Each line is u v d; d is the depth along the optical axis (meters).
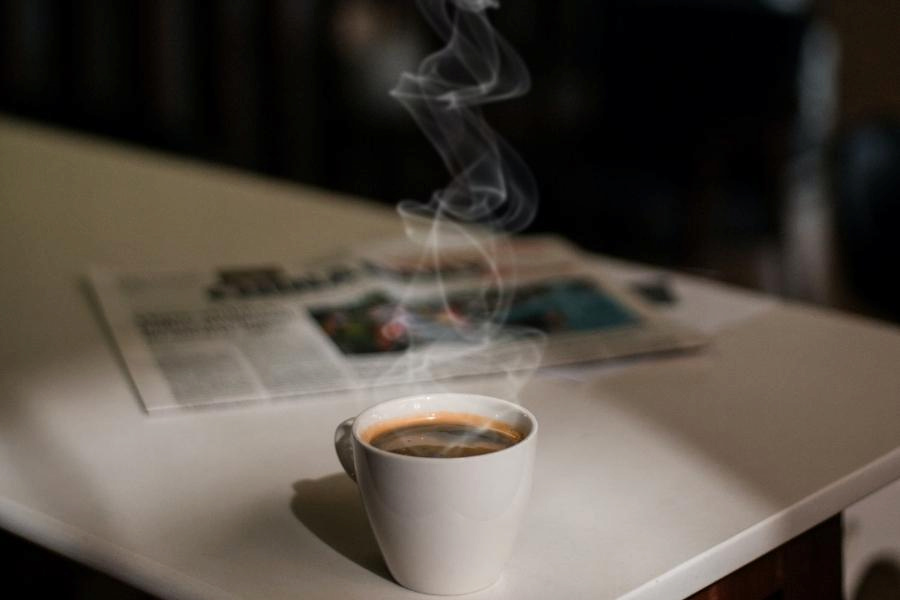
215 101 2.65
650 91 2.66
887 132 1.74
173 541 0.70
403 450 0.66
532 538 0.70
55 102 2.40
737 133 2.52
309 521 0.72
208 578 0.67
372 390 0.86
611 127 2.70
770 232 2.46
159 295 1.01
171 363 0.89
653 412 0.83
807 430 0.81
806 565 0.75
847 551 0.79
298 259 1.12
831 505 0.74
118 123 2.24
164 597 0.68
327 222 1.28
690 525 0.71
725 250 2.59
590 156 2.70
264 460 0.78
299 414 0.83
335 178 2.92
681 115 2.60
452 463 0.64
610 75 2.74
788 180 3.03
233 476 0.76
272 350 0.91
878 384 0.87
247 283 1.04
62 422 0.82
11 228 1.25
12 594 1.09
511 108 2.99
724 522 0.71
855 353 0.93
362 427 0.67
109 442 0.80
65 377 0.88
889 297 1.70
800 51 2.54
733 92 2.55
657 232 2.44
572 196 2.61
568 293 1.02
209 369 0.88
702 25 2.60
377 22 2.86
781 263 3.00
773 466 0.77
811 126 3.38
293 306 0.99
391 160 2.92
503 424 0.69
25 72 2.38
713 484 0.75
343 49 2.85
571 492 0.74
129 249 1.17
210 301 1.00
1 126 1.86
